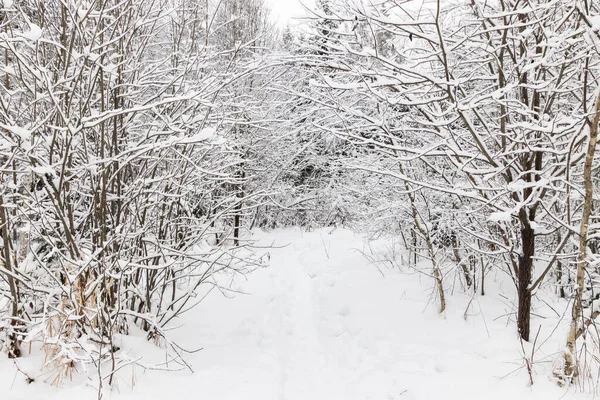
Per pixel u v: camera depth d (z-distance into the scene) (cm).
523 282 417
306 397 379
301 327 560
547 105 394
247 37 860
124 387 323
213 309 588
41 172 291
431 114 407
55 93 304
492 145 473
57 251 304
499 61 391
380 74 386
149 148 326
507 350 405
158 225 454
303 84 537
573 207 470
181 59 445
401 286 609
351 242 998
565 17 321
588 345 385
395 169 555
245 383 370
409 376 388
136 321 440
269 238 1237
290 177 1325
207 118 392
